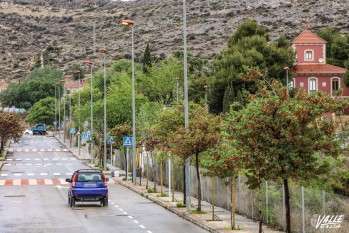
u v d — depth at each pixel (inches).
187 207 2043.6
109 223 1839.3
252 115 1285.7
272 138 1270.9
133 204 2394.2
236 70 5748.0
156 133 2536.9
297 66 5871.1
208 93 6250.0
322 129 1272.1
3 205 2320.4
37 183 3363.7
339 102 1269.7
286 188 1314.0
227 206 2145.7
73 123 7445.9
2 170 4293.8
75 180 2276.1
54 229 1706.4
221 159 1579.7
